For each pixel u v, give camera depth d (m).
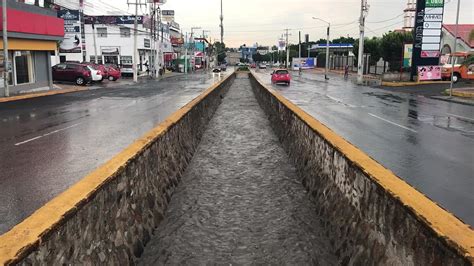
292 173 8.77
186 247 5.09
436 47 41.66
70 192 3.44
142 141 5.91
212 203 6.80
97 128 13.25
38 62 29.41
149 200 5.66
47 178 7.40
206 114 16.19
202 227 5.75
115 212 4.18
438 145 11.02
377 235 3.74
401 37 54.75
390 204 3.46
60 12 53.50
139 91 31.20
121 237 4.29
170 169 7.54
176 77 61.41
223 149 11.40
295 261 4.75
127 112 17.67
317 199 6.48
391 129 13.79
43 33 28.52
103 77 43.16
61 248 2.91
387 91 32.84
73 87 34.09
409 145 10.99
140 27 70.94
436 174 8.05
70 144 10.59
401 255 3.16
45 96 25.97
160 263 4.67
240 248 5.11
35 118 15.62
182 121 9.64
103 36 68.25
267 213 6.35
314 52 135.25
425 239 2.78
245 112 20.28
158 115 16.59
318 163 6.93
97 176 3.95
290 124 10.98
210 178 8.34
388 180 3.77
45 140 11.12
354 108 20.55
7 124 14.05
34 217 2.88
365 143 11.22
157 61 63.78
